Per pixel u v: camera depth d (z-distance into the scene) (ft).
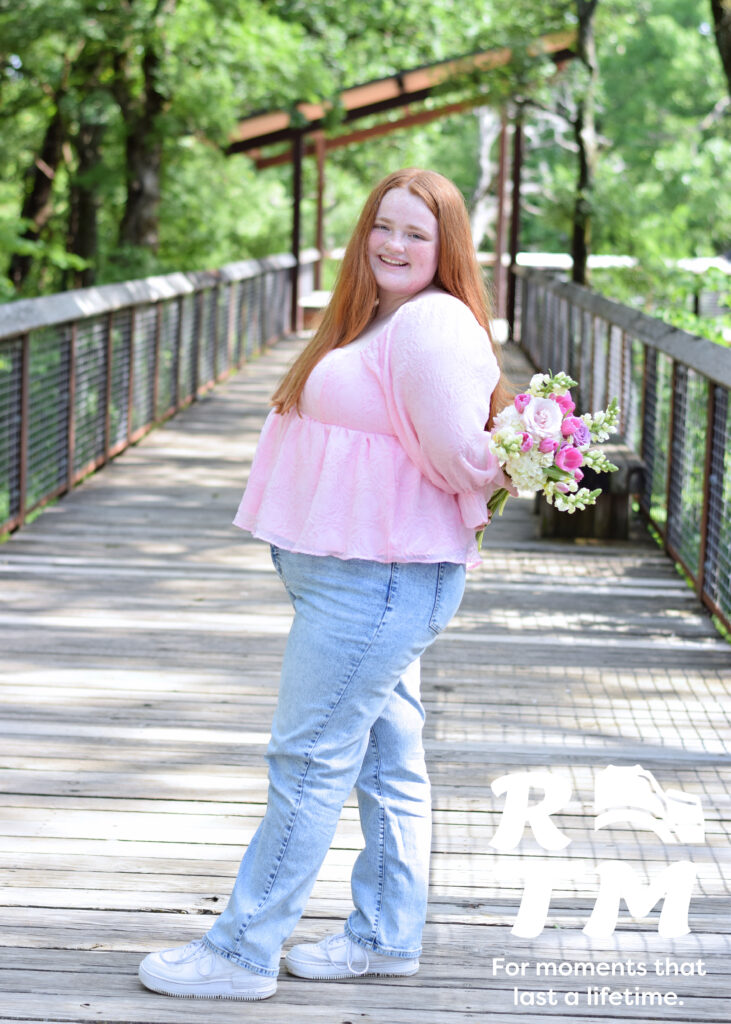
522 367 43.06
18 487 21.62
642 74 89.45
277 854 8.12
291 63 43.29
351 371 7.79
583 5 37.60
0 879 9.72
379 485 7.75
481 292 8.10
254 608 17.46
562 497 7.59
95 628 16.31
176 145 47.21
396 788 8.55
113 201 60.34
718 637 16.49
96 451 26.78
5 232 45.55
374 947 8.57
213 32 42.42
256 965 8.25
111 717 13.14
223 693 13.96
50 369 23.45
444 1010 8.27
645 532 22.53
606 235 41.63
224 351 41.24
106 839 10.43
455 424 7.48
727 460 17.07
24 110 58.13
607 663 15.30
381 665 7.88
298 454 8.01
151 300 29.96
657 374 22.41
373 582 7.82
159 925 9.15
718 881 9.99
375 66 51.62
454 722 13.23
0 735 12.58
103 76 49.29
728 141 72.43
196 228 59.88
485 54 39.42
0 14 41.01
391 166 92.84
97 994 8.33
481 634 16.39
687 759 12.37
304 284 59.88
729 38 23.73
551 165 95.81
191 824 10.73
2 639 15.72
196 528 22.12
